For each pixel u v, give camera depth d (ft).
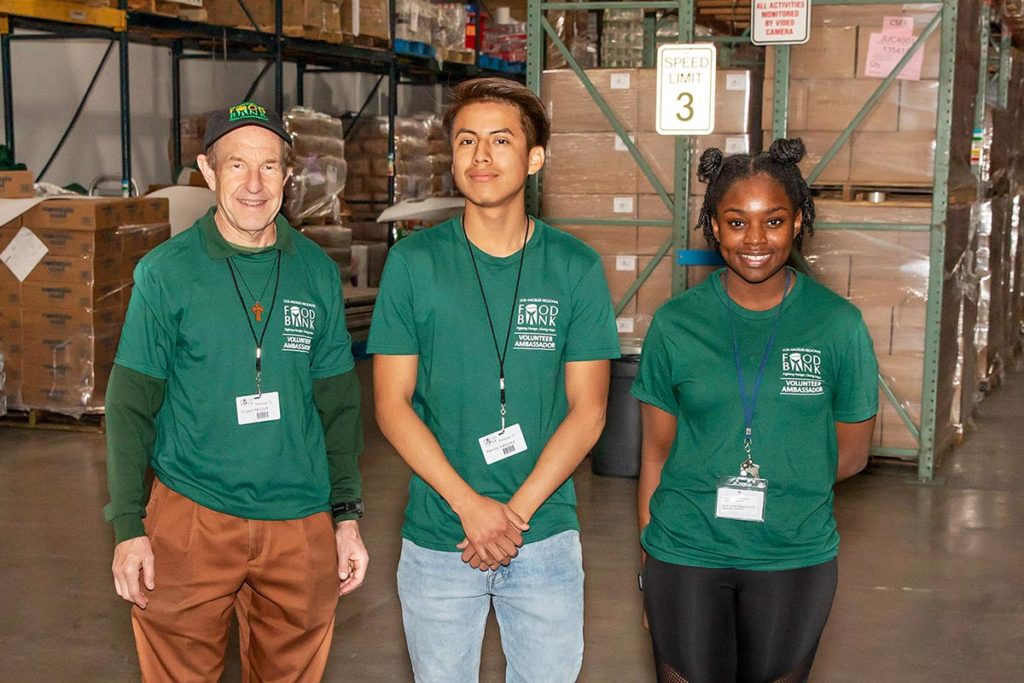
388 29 36.70
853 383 8.04
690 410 8.07
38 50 33.12
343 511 8.87
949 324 22.06
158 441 8.40
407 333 7.96
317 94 46.26
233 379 8.20
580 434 8.00
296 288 8.41
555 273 7.98
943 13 20.16
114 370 8.15
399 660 13.20
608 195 22.43
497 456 7.93
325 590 8.63
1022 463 22.56
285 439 8.36
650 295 22.43
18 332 24.04
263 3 31.55
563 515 8.16
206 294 8.14
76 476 20.94
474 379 7.92
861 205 20.84
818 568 7.93
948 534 18.07
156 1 27.25
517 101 7.79
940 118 20.31
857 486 20.74
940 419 21.88
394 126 38.19
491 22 46.96
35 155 33.27
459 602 8.05
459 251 7.97
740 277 7.93
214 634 8.45
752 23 20.25
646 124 22.08
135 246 24.67
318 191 32.99
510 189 7.75
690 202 21.86
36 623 14.08
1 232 23.94
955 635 14.05
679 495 8.09
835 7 20.84
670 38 29.17
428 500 8.05
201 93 39.70
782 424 7.86
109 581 15.60
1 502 19.27
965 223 23.00
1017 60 31.78
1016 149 32.22
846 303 8.03
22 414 24.85
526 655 8.14
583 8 21.91
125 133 26.58
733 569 7.93
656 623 8.13
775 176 7.70
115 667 12.86
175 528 8.23
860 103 20.90
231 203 8.02
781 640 7.91
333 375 8.76
